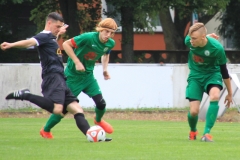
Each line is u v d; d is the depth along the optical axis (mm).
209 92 26219
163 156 20922
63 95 25062
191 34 25109
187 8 64438
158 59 74938
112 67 51969
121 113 49625
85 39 26609
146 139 27656
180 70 52375
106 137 28703
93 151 22172
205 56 25578
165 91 52469
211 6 66312
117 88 52062
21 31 71750
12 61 69250
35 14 67625
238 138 28906
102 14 68062
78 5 68438
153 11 62938
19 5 68375
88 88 28094
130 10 65312
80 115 25688
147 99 52344
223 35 80188
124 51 67188
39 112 50688
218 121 46281
